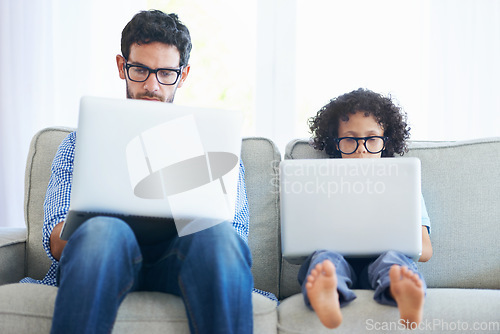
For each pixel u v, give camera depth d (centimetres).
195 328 108
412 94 253
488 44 251
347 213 133
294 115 261
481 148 167
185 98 267
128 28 167
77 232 109
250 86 267
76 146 113
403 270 112
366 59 256
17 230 169
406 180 132
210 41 267
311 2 259
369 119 165
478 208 161
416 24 253
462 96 251
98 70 252
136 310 114
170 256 120
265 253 161
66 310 101
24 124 251
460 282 157
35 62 250
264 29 262
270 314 121
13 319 114
